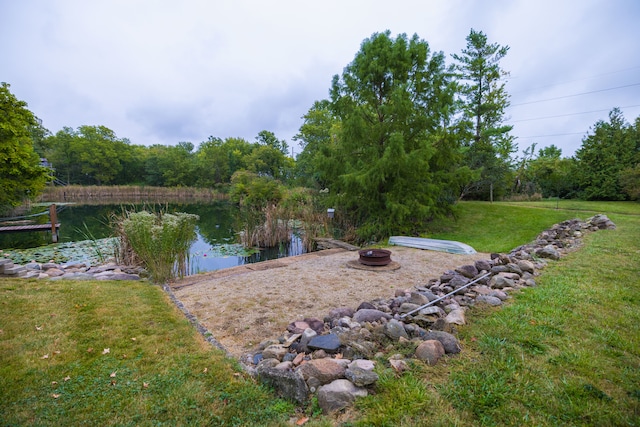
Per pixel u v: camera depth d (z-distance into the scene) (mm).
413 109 9281
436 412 1649
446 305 3248
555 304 3152
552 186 18969
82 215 18016
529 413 1614
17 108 13328
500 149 19844
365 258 5789
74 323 3031
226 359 2406
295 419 1728
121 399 1863
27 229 10953
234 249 9711
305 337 2604
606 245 6035
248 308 3775
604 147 16719
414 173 8859
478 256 6711
